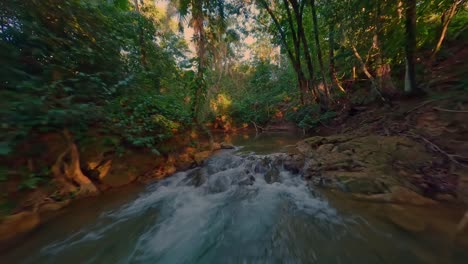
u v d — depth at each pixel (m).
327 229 2.31
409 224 2.09
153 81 6.08
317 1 8.25
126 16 5.33
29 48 2.75
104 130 3.51
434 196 2.50
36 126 2.46
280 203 3.08
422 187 2.69
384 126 5.07
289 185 3.71
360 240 2.04
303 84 9.95
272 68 16.36
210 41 6.96
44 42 2.94
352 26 5.64
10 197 2.29
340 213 2.57
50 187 2.79
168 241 2.33
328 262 1.82
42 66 2.84
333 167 3.80
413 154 3.40
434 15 5.93
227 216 2.85
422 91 5.30
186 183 4.15
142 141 4.10
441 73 5.59
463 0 4.90
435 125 3.89
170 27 8.62
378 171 3.25
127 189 3.72
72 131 2.93
